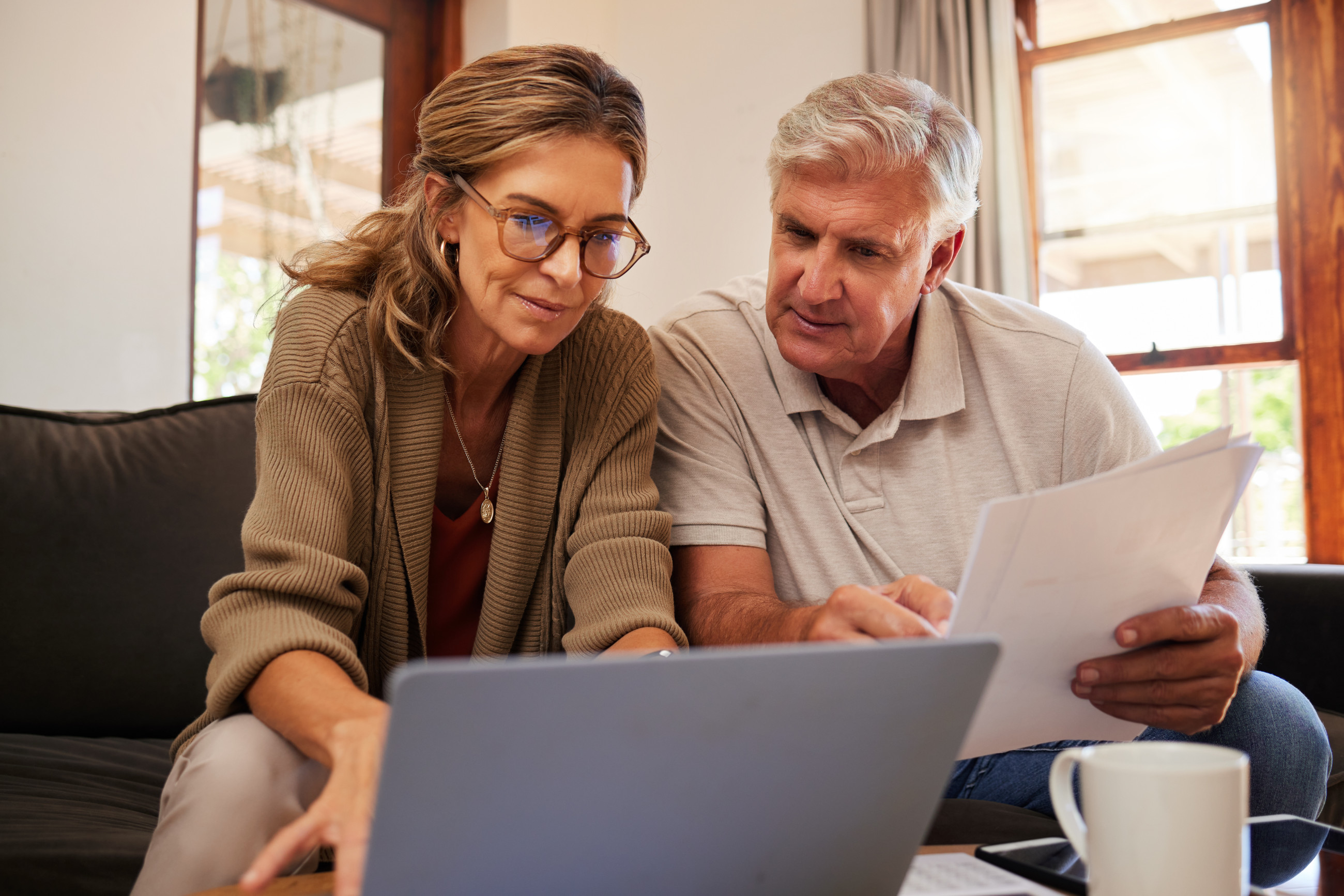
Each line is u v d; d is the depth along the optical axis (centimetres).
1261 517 312
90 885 99
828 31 352
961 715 54
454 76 102
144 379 261
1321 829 85
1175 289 316
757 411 130
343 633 93
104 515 155
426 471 109
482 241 99
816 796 53
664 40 386
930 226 116
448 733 45
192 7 274
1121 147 325
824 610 83
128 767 134
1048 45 336
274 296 118
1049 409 129
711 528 124
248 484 165
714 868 53
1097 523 72
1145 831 54
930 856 74
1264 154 305
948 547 126
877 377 130
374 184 338
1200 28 312
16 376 238
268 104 306
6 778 124
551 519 120
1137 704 86
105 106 254
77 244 248
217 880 73
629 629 104
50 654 149
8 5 237
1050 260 335
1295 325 294
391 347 107
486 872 49
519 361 115
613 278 104
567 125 96
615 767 48
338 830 59
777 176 118
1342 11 291
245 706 82
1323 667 172
